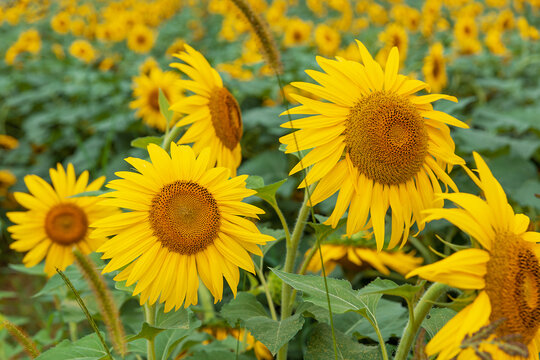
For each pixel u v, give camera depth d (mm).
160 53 4121
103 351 833
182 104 971
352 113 819
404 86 847
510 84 2379
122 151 2262
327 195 818
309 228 1411
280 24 3521
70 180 1157
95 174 2016
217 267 821
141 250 808
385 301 1075
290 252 912
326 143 815
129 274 814
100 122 2518
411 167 817
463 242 1349
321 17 4523
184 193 817
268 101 2115
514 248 700
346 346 850
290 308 916
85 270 702
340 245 1208
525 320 690
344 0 3629
